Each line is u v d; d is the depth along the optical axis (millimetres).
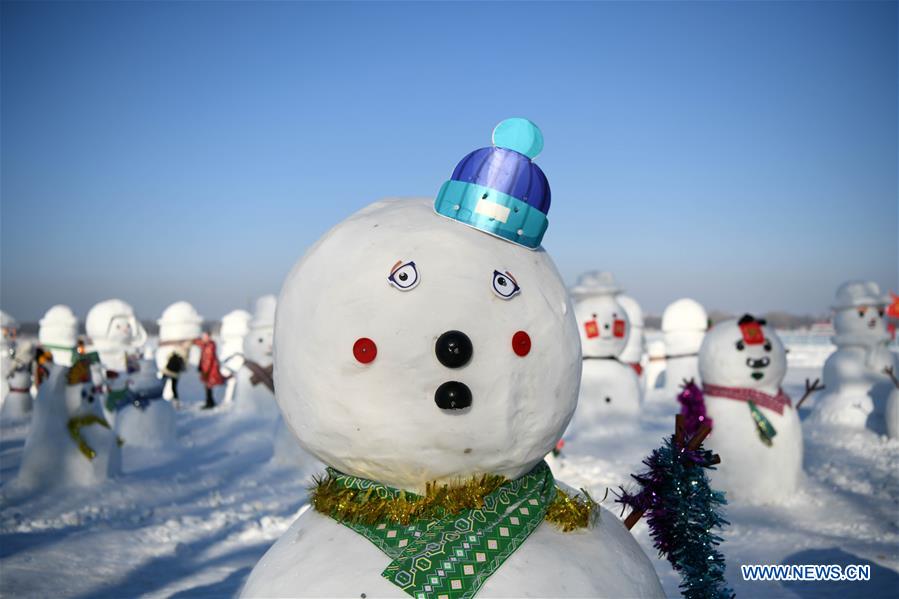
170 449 13094
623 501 3395
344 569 2744
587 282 14266
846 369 15023
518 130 3055
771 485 8766
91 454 9727
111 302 17328
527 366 2826
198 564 7086
